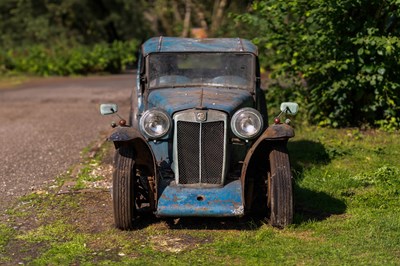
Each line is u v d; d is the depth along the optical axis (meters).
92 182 10.81
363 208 9.02
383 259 7.05
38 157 13.27
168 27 31.23
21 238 8.07
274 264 6.99
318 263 6.98
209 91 9.07
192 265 7.02
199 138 8.12
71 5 48.19
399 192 9.66
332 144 12.73
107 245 7.73
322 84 13.70
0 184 11.07
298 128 14.10
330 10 12.62
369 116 14.02
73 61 36.34
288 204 7.99
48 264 7.16
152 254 7.40
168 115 8.15
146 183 8.49
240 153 8.55
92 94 25.23
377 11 12.97
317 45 13.36
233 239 7.83
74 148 14.08
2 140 15.51
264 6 13.69
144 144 8.22
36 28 47.97
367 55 13.18
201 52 9.70
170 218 8.70
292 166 11.24
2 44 48.69
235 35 18.95
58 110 20.83
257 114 8.16
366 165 11.27
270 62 15.76
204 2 28.16
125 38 50.00
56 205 9.52
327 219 8.54
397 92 13.66
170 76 9.64
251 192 8.38
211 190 8.09
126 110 20.44
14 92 26.88
